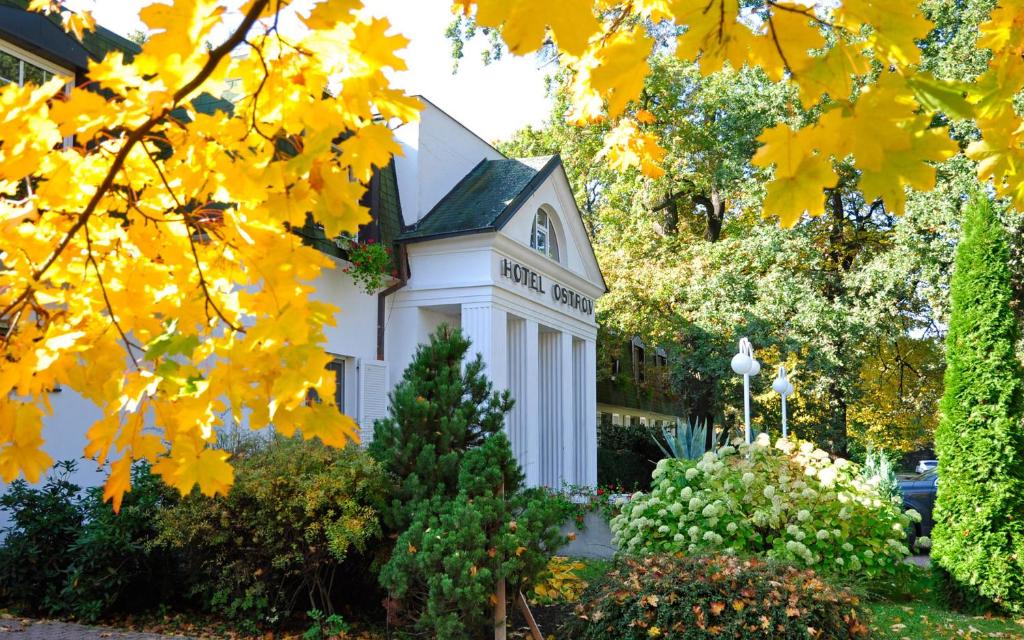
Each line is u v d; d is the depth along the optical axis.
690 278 20.69
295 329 1.88
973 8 15.90
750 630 5.46
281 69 1.72
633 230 22.42
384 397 13.63
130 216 2.16
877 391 24.17
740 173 20.52
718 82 19.88
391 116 1.75
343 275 12.95
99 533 7.54
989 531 8.92
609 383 26.02
